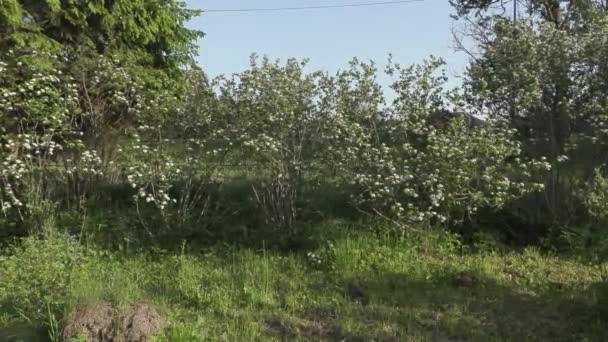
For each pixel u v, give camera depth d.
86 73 9.16
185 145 8.71
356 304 6.59
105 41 10.33
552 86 8.40
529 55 8.40
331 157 8.23
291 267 7.57
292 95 8.12
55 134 8.63
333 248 7.75
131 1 10.38
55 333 5.36
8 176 8.41
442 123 8.18
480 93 8.18
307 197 8.77
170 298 6.62
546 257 7.96
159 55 11.37
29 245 7.24
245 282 6.93
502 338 5.84
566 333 5.96
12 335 5.60
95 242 8.23
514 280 7.29
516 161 7.92
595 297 6.66
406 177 7.80
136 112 8.81
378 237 8.16
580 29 9.18
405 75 8.25
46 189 8.84
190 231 8.41
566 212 8.44
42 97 8.47
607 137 8.19
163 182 8.45
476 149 7.74
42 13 9.89
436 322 6.17
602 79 8.34
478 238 8.26
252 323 6.02
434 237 8.07
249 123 8.27
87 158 8.69
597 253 7.82
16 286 6.38
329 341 5.77
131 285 6.72
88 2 9.80
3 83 8.49
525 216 8.52
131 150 8.79
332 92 8.22
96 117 9.19
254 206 8.97
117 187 9.45
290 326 6.07
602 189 7.59
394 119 8.25
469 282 7.12
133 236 8.37
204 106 8.69
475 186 8.07
